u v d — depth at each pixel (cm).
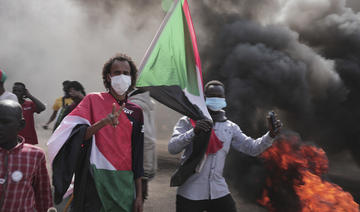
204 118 264
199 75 275
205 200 267
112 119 197
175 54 272
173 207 457
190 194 264
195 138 260
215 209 273
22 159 173
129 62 234
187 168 258
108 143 211
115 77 218
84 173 203
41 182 187
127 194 212
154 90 263
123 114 221
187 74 273
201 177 265
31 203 178
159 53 269
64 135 200
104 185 206
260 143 279
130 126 221
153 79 265
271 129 275
